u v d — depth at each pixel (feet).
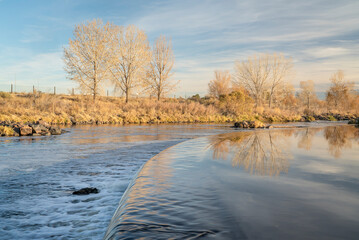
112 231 4.09
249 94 160.76
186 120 96.32
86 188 12.02
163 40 135.64
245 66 160.66
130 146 29.25
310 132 20.34
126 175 15.31
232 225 3.80
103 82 117.91
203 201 4.95
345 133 19.08
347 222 3.82
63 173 15.96
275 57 159.53
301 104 193.47
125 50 124.88
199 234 3.59
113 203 10.15
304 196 5.04
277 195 5.13
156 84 136.87
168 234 3.63
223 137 17.42
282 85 163.32
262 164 8.23
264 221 3.90
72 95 145.38
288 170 7.32
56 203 10.26
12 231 7.73
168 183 6.36
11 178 14.76
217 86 166.91
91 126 65.62
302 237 3.35
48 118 72.28
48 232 7.64
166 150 12.28
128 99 130.00
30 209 9.65
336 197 4.96
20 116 71.46
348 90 185.78
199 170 7.72
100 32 114.73
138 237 3.57
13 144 30.86
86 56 113.50
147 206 4.80
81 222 8.32
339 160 8.61
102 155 22.90
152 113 98.58
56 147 28.35
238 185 5.92
